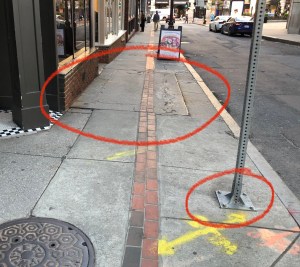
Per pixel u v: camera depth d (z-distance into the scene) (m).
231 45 21.12
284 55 16.91
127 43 19.20
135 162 4.68
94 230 3.31
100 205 3.69
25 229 3.26
